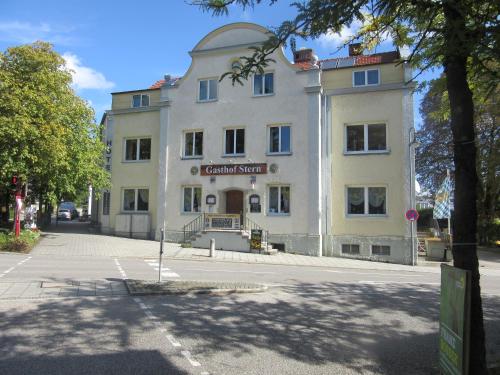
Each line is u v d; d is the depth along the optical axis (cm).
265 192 2377
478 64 501
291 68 2389
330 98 2369
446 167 3772
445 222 3909
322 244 2309
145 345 623
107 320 750
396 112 2275
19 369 517
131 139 2784
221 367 548
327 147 2347
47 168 2259
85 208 6931
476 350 488
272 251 2228
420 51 621
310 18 472
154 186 2686
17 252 1906
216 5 502
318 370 549
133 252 2086
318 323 787
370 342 679
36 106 2161
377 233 2252
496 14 445
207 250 2272
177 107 2591
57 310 809
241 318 799
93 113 2614
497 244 3391
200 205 2516
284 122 2380
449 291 480
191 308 863
